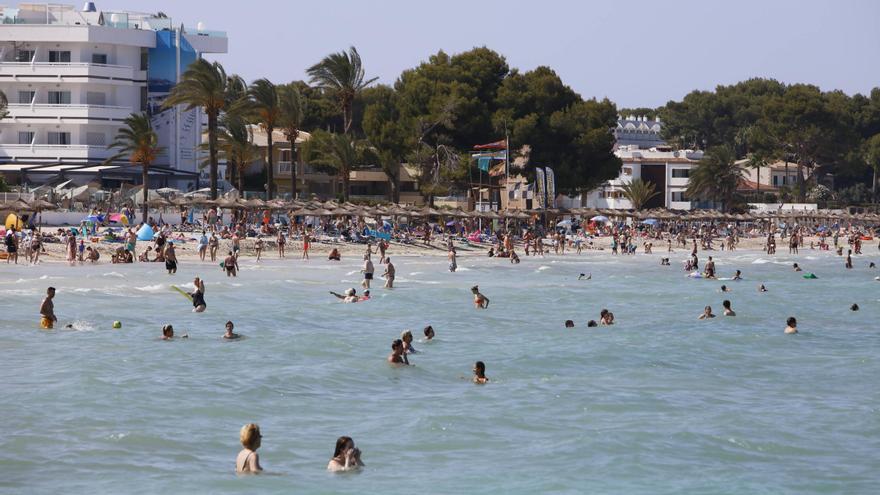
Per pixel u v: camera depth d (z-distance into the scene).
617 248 169.12
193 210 154.00
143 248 124.75
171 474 32.84
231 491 31.03
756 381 50.84
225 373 49.44
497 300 87.62
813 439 38.81
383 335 64.19
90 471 33.03
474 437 38.28
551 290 97.88
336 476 32.94
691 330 69.38
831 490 32.50
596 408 43.53
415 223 180.00
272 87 158.12
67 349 55.03
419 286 97.75
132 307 74.25
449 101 181.50
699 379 51.12
